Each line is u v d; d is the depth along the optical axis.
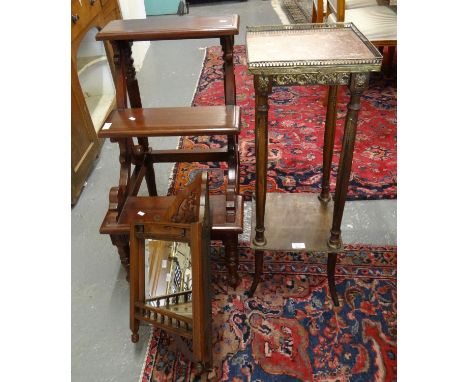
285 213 1.42
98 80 2.78
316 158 2.20
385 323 1.36
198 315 1.08
